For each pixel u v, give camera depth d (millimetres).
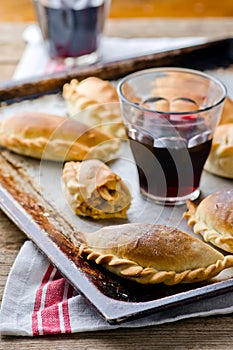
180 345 592
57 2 966
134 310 585
